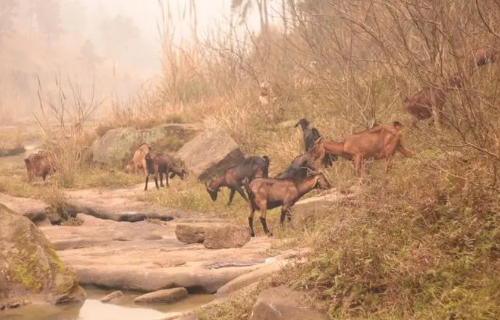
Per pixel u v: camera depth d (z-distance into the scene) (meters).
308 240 8.21
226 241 9.43
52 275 7.98
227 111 18.78
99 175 17.61
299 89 18.05
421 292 5.68
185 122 20.77
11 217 8.41
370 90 12.53
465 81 6.94
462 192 6.63
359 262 6.07
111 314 7.33
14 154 26.58
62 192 14.52
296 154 14.12
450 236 6.18
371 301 5.77
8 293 7.80
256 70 20.12
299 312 5.87
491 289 5.41
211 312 6.50
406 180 7.35
